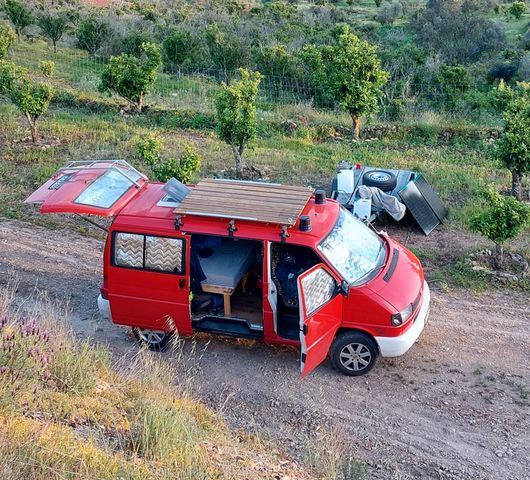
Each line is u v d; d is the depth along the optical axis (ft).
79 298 36.14
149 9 148.97
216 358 30.71
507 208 36.19
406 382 28.73
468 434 25.75
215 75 91.04
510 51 105.60
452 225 43.34
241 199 29.48
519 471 23.91
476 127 61.62
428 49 113.50
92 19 109.91
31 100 57.21
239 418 26.84
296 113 68.18
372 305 27.71
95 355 27.53
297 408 27.37
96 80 82.89
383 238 32.19
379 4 174.60
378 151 57.93
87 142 59.88
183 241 28.81
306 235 27.96
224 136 50.26
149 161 45.65
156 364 27.55
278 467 22.53
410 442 25.41
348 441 25.41
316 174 52.60
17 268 39.17
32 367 22.93
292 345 28.99
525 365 29.73
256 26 121.29
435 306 34.50
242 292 31.48
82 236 43.42
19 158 55.77
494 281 36.60
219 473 20.29
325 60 75.20
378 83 59.72
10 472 16.89
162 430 21.02
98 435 20.92
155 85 82.43
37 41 110.93
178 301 29.50
